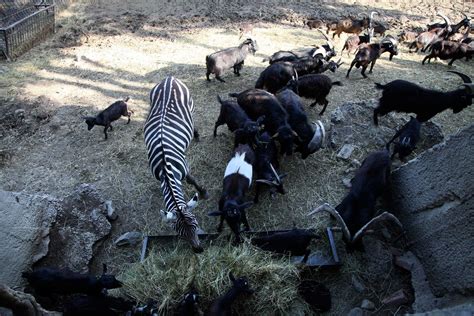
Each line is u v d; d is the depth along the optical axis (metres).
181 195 5.82
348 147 7.84
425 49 11.55
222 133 8.48
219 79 9.95
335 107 9.29
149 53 11.34
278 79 9.09
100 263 6.22
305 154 7.50
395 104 7.95
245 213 6.67
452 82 10.16
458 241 5.31
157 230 6.66
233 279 5.36
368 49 9.95
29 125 8.71
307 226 6.61
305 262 5.95
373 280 5.86
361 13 13.75
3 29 10.49
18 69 10.54
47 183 7.43
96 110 9.16
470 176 5.27
